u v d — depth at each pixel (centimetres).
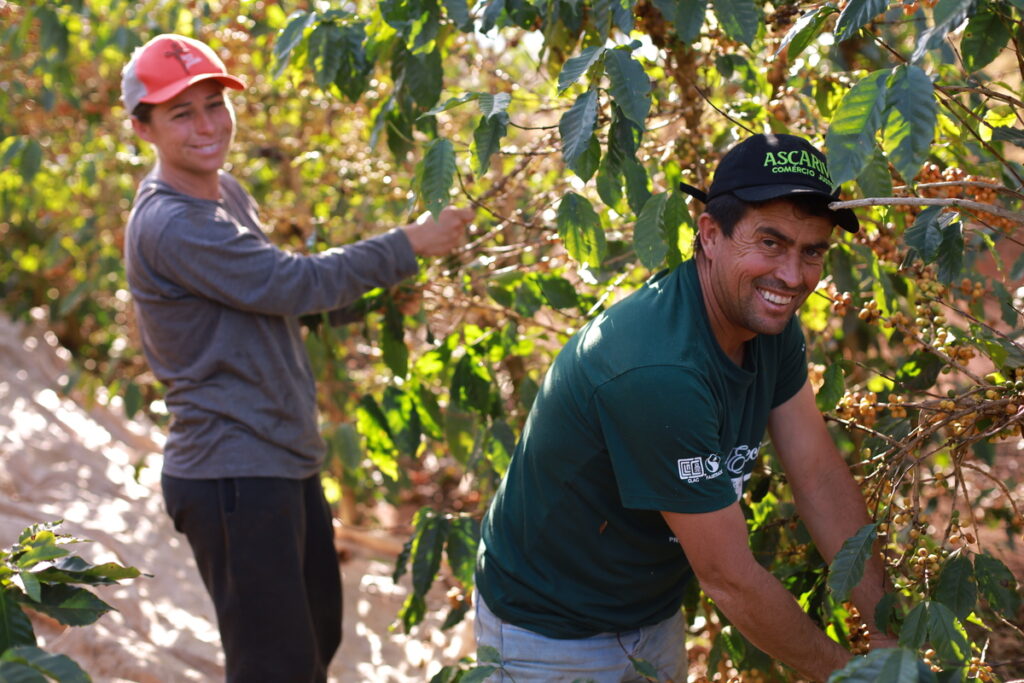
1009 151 324
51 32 325
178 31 341
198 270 231
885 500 202
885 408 201
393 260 242
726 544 167
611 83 175
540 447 180
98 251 464
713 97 270
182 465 242
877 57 245
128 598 318
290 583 241
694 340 166
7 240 541
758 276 165
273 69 255
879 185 168
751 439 184
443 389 310
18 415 435
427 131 245
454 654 319
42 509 366
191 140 241
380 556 386
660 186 258
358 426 287
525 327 282
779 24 220
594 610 187
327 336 283
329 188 353
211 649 308
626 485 167
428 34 218
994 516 276
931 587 179
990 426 183
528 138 312
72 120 429
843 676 135
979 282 221
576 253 202
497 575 194
